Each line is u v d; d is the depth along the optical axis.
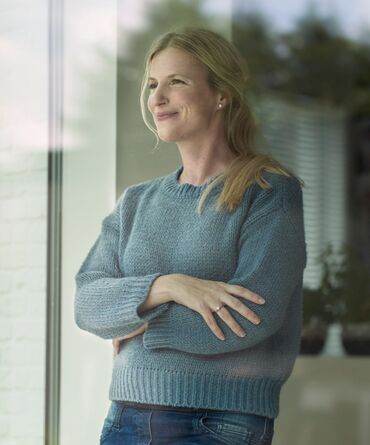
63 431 3.17
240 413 2.33
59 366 3.21
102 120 3.08
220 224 2.38
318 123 4.65
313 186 4.27
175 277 2.36
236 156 2.54
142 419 2.36
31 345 3.30
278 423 2.74
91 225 3.12
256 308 2.29
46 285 3.27
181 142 2.57
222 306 2.29
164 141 2.60
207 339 2.29
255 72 3.86
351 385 2.92
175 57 2.60
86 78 3.15
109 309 2.43
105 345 3.10
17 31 3.36
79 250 3.19
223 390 2.31
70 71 3.21
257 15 3.49
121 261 2.53
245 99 2.63
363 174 4.54
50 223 3.25
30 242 3.31
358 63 4.68
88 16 3.15
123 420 2.40
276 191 2.43
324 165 4.44
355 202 4.33
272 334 2.35
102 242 2.61
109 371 3.09
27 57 3.34
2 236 3.39
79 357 3.16
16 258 3.34
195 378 2.31
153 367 2.35
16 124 3.36
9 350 3.34
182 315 2.31
